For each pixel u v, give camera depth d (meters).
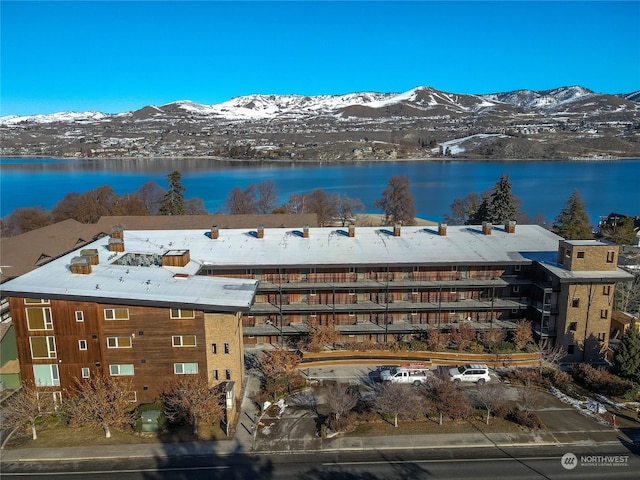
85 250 47.72
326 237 60.38
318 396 45.09
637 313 64.19
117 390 39.44
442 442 37.78
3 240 71.31
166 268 48.66
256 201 166.38
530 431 39.12
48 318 41.28
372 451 36.84
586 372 46.91
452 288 54.94
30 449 37.38
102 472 34.69
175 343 41.97
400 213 131.88
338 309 53.25
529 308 54.56
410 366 48.19
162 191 148.25
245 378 47.31
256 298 55.38
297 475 34.16
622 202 188.50
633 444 37.47
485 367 47.69
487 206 97.81
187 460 35.94
